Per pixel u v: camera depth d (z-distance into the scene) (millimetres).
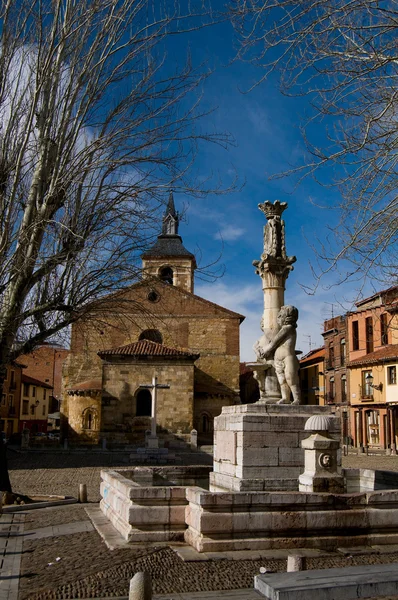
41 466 30000
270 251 14719
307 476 10781
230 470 12938
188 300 55406
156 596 7062
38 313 16703
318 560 8625
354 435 52500
